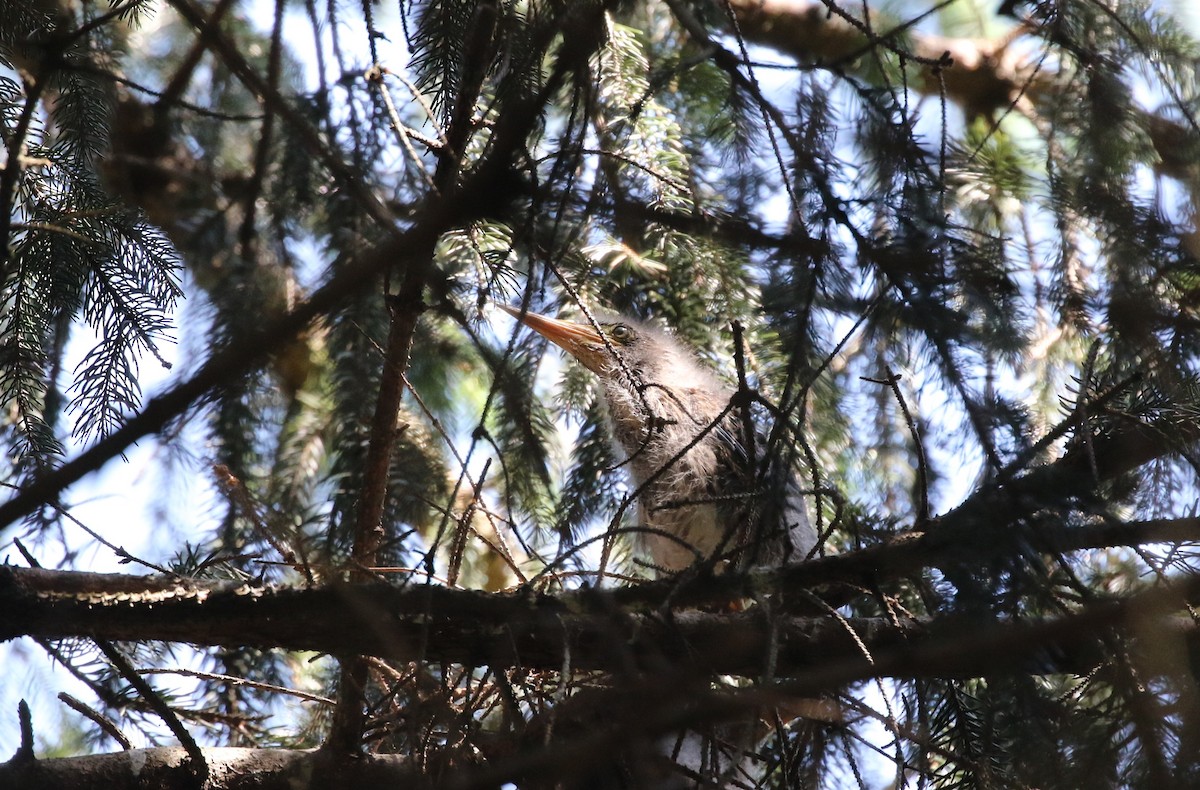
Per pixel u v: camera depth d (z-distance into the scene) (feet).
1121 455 15.57
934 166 16.34
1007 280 15.67
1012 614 14.14
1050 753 14.01
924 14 15.72
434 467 23.52
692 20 15.60
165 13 27.61
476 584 24.56
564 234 16.96
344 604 16.49
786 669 17.79
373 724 18.15
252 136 26.89
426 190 17.06
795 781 16.35
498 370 14.70
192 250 22.26
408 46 17.48
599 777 14.98
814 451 21.61
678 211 17.46
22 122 15.03
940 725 17.24
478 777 12.96
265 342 12.90
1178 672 13.12
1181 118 17.35
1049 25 17.47
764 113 15.33
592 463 24.00
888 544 15.74
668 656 17.20
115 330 18.37
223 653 21.68
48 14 19.06
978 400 15.07
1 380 18.54
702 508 22.84
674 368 24.27
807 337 15.39
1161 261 16.24
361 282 13.14
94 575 16.52
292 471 24.59
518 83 15.46
